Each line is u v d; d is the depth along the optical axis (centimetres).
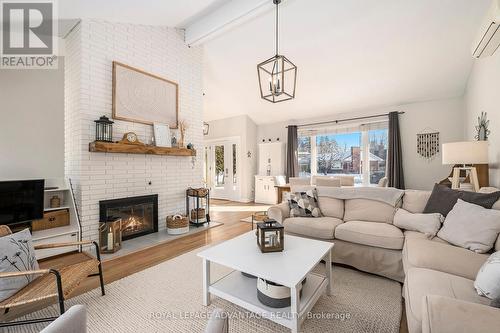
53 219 286
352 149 605
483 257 156
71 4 265
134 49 352
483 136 332
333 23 346
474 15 310
